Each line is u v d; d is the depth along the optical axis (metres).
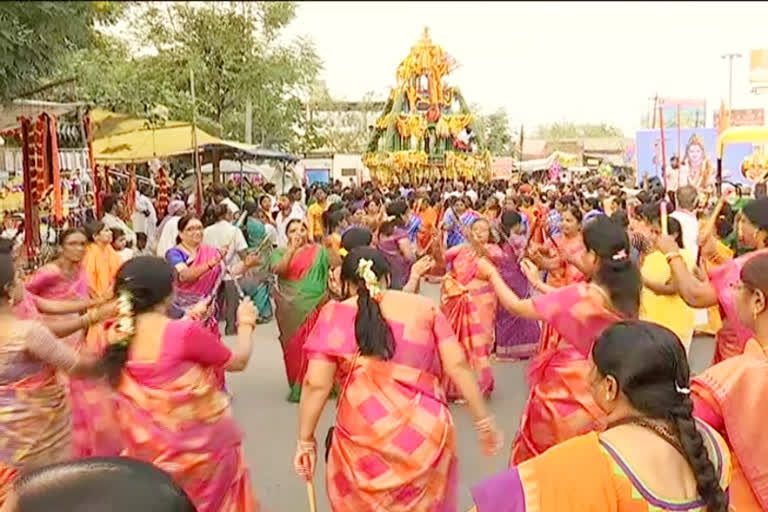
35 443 4.02
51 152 9.98
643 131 22.02
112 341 3.81
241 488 4.07
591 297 4.43
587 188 24.28
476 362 7.97
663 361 2.38
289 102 29.59
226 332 11.06
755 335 3.39
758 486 3.15
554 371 4.62
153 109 16.94
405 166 38.47
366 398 4.00
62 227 10.08
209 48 25.09
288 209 14.59
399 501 3.93
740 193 12.84
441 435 3.99
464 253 8.07
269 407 7.88
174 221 10.55
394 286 10.16
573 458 2.34
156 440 3.75
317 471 6.17
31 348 3.96
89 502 1.51
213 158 21.69
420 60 39.38
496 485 2.37
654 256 7.29
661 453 2.34
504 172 45.75
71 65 14.30
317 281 7.79
